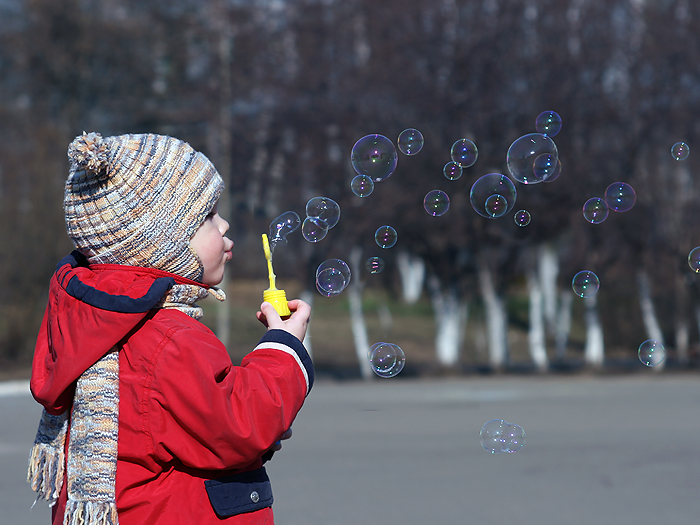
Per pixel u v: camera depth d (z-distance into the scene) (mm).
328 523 8094
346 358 35875
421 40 27984
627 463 11500
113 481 2447
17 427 15242
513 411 17766
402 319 45844
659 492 9609
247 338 35875
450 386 25047
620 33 30328
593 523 8133
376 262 7402
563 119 29125
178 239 2627
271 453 2795
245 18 30375
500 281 33219
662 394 21891
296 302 2861
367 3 28078
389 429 14867
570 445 13102
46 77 35344
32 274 28500
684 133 30750
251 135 30219
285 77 29297
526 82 29516
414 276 52625
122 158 2582
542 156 6773
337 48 28891
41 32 35375
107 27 35750
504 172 28562
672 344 42625
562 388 24078
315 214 5293
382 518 8305
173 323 2547
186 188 2639
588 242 34031
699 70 29859
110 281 2506
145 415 2457
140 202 2580
